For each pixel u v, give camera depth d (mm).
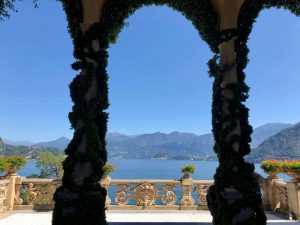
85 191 4176
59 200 4148
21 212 7137
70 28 4855
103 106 4562
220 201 4367
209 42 5371
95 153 4312
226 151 4523
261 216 4270
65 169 4258
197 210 7684
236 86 4691
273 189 7535
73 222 4066
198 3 5375
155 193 7816
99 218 4184
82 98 4434
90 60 4586
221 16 4969
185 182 7855
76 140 4320
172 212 7379
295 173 6656
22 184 7699
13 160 7457
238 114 4613
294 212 6574
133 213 7199
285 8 5348
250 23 5148
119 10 5281
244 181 4363
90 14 4734
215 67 4969
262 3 5238
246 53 5020
